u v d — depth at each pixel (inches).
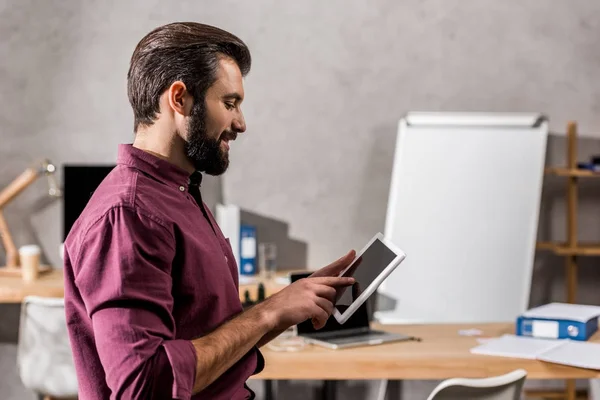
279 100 164.6
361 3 163.6
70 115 162.9
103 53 162.2
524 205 158.2
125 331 47.6
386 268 73.1
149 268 49.6
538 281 168.2
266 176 165.3
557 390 166.2
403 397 167.0
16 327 164.2
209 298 54.2
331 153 165.5
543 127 160.4
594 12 165.2
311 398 163.9
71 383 124.8
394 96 165.0
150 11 162.1
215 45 54.9
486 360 107.3
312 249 166.4
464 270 157.5
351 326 124.3
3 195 156.1
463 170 159.6
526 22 164.9
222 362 50.8
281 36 163.6
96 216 50.6
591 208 168.2
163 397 47.6
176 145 55.1
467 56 164.9
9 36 161.3
